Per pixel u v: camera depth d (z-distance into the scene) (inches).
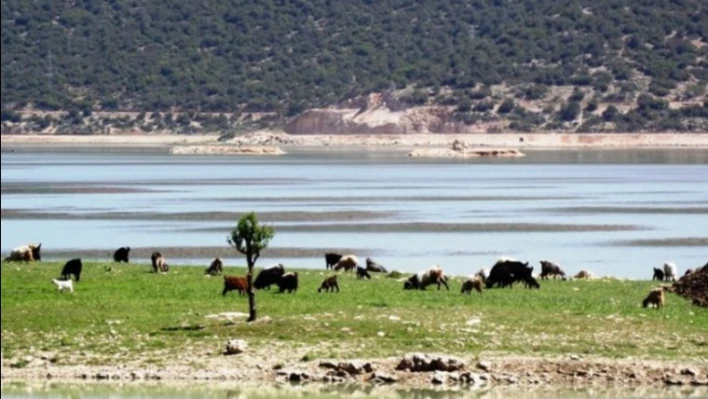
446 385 3319.4
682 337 3703.3
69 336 3747.5
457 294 4510.3
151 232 7824.8
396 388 3309.5
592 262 6446.9
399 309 4067.4
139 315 4020.7
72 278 4911.4
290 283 4532.5
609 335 3718.0
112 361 3508.9
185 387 3319.4
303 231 7849.4
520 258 6574.8
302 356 3516.2
